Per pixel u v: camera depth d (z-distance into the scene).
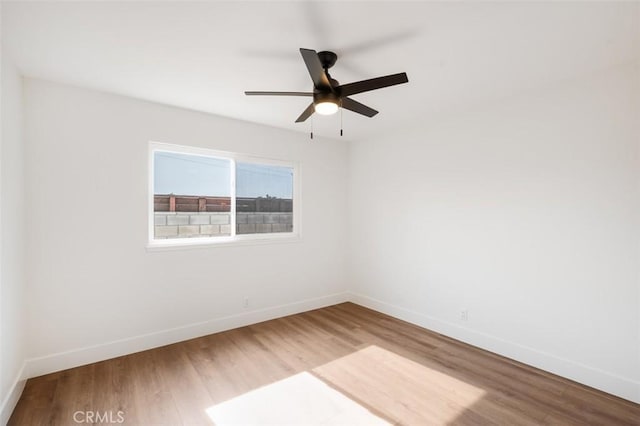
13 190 2.15
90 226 2.66
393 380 2.45
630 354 2.19
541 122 2.62
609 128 2.27
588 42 1.92
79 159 2.61
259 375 2.51
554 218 2.55
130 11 1.63
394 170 3.95
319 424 1.95
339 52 2.06
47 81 2.47
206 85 2.58
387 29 1.79
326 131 4.00
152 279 2.97
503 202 2.88
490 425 1.94
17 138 2.23
